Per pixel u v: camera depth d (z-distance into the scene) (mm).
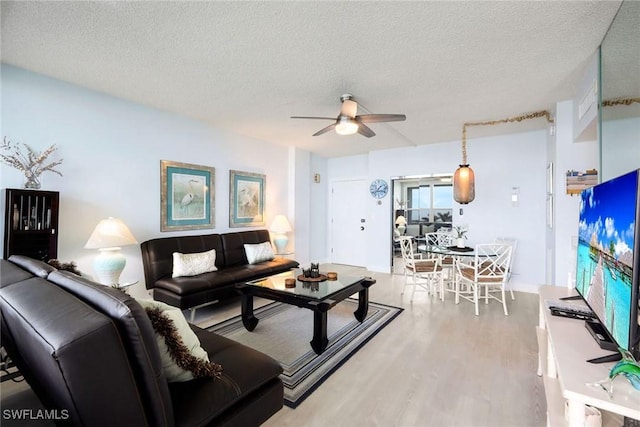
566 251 3092
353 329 2959
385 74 2613
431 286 4164
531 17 1836
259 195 4961
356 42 2121
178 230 3807
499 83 2779
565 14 1805
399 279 5199
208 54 2299
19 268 1604
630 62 1723
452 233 4988
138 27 1962
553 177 3531
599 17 1834
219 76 2674
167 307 1358
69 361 835
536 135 4426
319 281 3025
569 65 2434
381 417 1730
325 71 2562
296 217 5617
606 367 1149
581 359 1211
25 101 2594
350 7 1758
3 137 2490
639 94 1611
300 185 5719
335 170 6742
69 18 1868
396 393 1947
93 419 893
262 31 1999
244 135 4711
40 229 2496
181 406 1181
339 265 6500
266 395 1451
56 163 2748
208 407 1208
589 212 1646
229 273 3541
